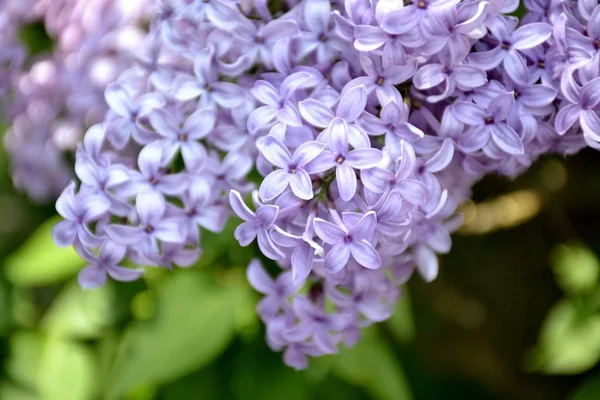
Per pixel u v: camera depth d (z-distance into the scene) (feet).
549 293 1.82
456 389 1.91
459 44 1.14
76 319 1.57
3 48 1.57
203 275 1.49
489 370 1.91
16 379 1.59
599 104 1.16
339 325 1.23
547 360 1.57
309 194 1.13
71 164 1.61
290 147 1.16
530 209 1.75
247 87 1.24
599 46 1.16
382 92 1.16
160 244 1.26
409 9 1.13
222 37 1.22
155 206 1.20
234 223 1.41
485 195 1.75
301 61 1.22
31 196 1.68
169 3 1.24
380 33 1.14
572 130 1.20
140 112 1.22
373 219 1.13
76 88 1.47
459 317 1.91
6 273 1.66
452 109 1.17
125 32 1.41
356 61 1.19
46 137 1.58
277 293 1.24
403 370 1.86
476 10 1.13
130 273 1.21
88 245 1.19
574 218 1.73
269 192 1.14
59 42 1.53
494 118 1.17
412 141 1.17
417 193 1.15
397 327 1.51
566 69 1.15
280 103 1.18
